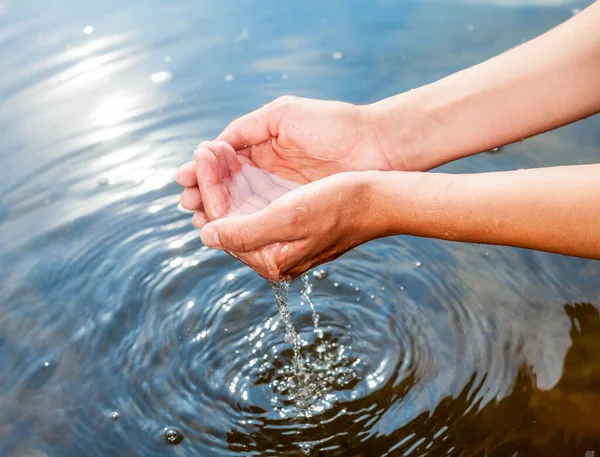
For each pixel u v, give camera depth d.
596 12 0.68
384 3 1.15
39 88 1.04
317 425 0.69
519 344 0.73
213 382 0.73
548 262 0.80
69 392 0.71
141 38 1.11
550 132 0.92
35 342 0.75
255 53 1.07
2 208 0.89
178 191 0.91
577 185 0.61
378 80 1.00
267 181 0.74
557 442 0.66
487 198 0.62
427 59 1.03
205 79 1.04
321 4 1.16
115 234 0.86
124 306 0.79
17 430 0.68
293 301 0.79
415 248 0.83
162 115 1.00
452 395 0.70
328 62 1.04
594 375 0.70
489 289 0.78
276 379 0.73
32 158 0.95
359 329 0.76
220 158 0.71
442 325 0.75
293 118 0.73
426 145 0.72
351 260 0.83
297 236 0.63
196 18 1.14
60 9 1.17
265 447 0.67
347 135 0.73
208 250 0.84
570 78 0.68
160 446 0.68
